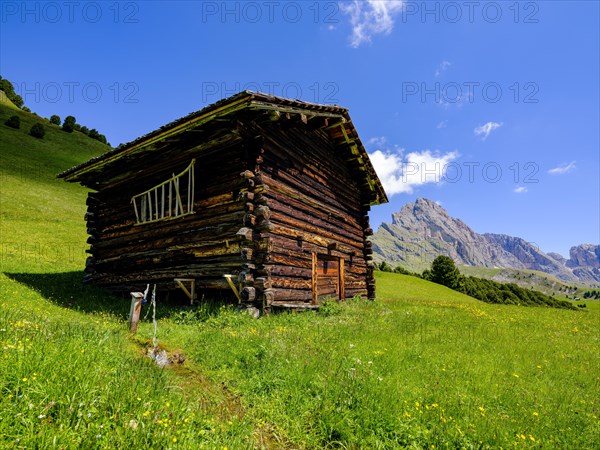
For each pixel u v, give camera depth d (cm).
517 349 842
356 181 1703
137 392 370
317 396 450
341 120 1306
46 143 5572
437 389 515
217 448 318
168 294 1180
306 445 380
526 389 575
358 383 476
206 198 1090
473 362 685
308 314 1060
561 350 893
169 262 1153
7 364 335
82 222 2953
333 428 395
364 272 1667
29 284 1177
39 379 329
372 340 762
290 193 1139
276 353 576
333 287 1355
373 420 406
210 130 1066
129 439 294
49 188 3678
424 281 4162
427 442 386
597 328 1323
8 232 2169
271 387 479
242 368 542
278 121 1122
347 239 1528
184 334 716
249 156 1012
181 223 1144
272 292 957
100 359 434
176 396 404
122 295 1267
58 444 267
